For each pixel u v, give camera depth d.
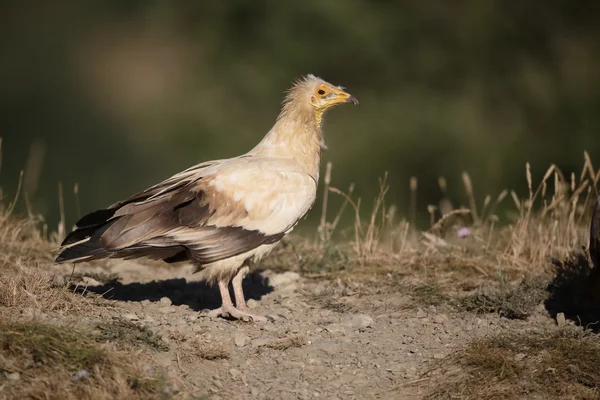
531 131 30.58
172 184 10.24
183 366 8.74
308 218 28.53
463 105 30.69
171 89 40.25
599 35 31.95
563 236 12.85
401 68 31.75
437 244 13.04
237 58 33.69
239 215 10.05
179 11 36.75
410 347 9.54
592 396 8.52
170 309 10.35
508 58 31.66
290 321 10.34
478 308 10.64
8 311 9.30
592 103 30.67
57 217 34.44
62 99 44.00
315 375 8.91
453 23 32.00
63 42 46.16
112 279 11.48
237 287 10.45
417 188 29.84
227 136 32.53
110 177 38.50
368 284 11.73
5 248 12.05
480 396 8.52
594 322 10.23
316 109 11.09
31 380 7.95
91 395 7.81
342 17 31.81
